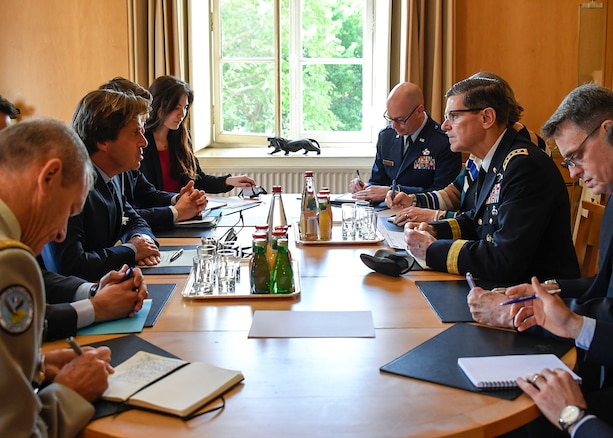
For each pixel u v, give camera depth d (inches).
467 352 60.1
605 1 178.2
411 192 142.4
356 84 201.3
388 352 60.2
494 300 67.3
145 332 65.4
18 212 47.9
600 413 65.4
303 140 186.7
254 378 54.9
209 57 199.3
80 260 83.8
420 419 48.2
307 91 201.6
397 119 148.7
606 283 73.6
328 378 54.9
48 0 180.5
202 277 78.7
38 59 182.7
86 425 47.9
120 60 182.1
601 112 69.3
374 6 196.9
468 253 84.0
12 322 43.3
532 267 87.3
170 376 54.2
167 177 146.2
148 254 91.6
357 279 83.4
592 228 103.6
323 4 197.3
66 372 50.5
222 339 63.6
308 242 101.8
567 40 181.6
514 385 53.6
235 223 118.2
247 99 201.2
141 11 177.2
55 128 49.4
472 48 181.9
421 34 176.2
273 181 189.2
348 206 131.1
